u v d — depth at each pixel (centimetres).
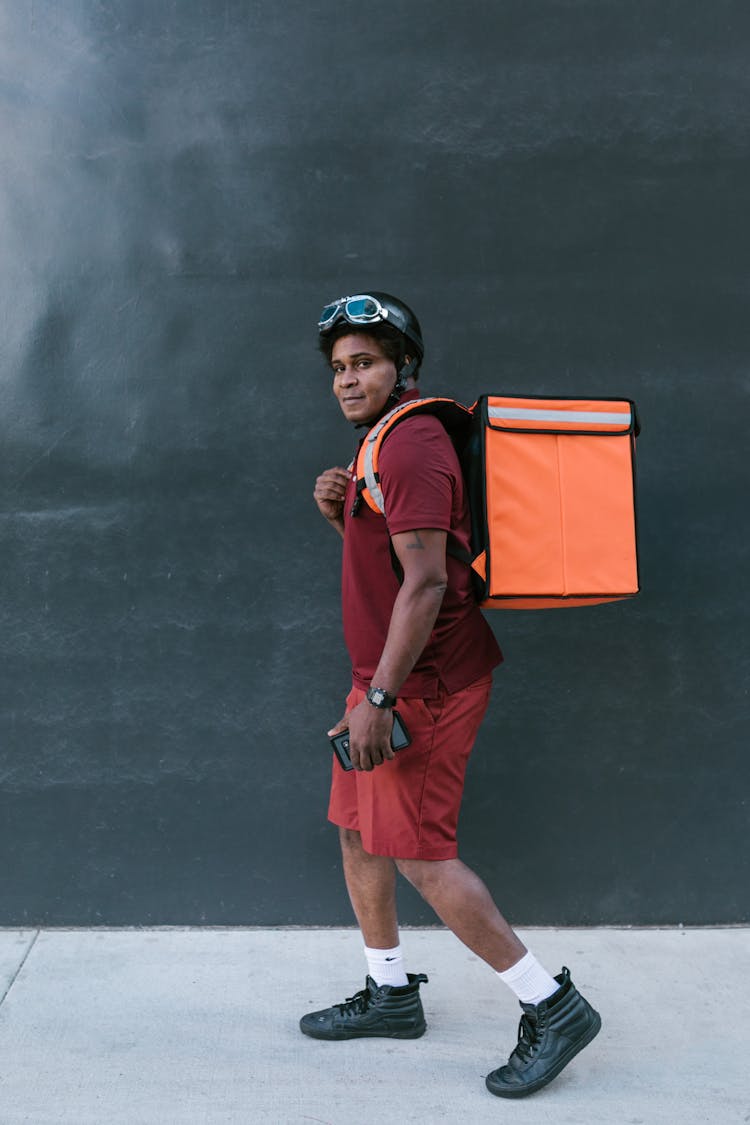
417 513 311
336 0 452
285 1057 356
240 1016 383
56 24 450
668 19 454
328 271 453
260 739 455
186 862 456
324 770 456
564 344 455
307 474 454
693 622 460
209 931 454
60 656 454
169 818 455
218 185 452
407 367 361
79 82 451
